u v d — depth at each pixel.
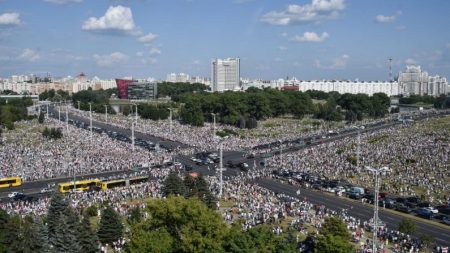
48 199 155.75
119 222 120.75
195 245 86.81
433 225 137.25
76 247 105.31
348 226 128.50
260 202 155.62
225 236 88.94
